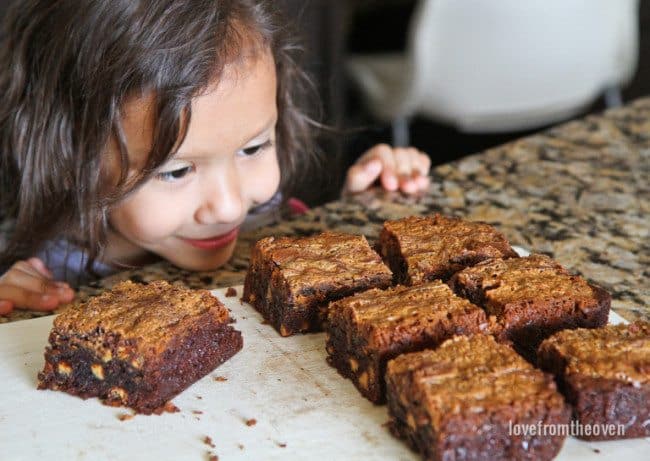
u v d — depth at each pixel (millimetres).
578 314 433
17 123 556
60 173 540
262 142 527
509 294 438
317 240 488
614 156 655
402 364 392
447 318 422
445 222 507
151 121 489
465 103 1028
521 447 376
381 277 464
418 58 1018
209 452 392
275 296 463
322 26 785
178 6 495
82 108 511
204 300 441
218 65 489
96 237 538
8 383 428
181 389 424
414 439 387
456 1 958
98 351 415
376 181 629
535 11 946
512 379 384
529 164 646
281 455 390
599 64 1031
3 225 622
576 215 574
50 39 519
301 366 441
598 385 385
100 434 401
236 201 521
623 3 1013
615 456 386
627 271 510
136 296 441
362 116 1146
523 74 999
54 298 494
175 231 533
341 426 405
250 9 519
